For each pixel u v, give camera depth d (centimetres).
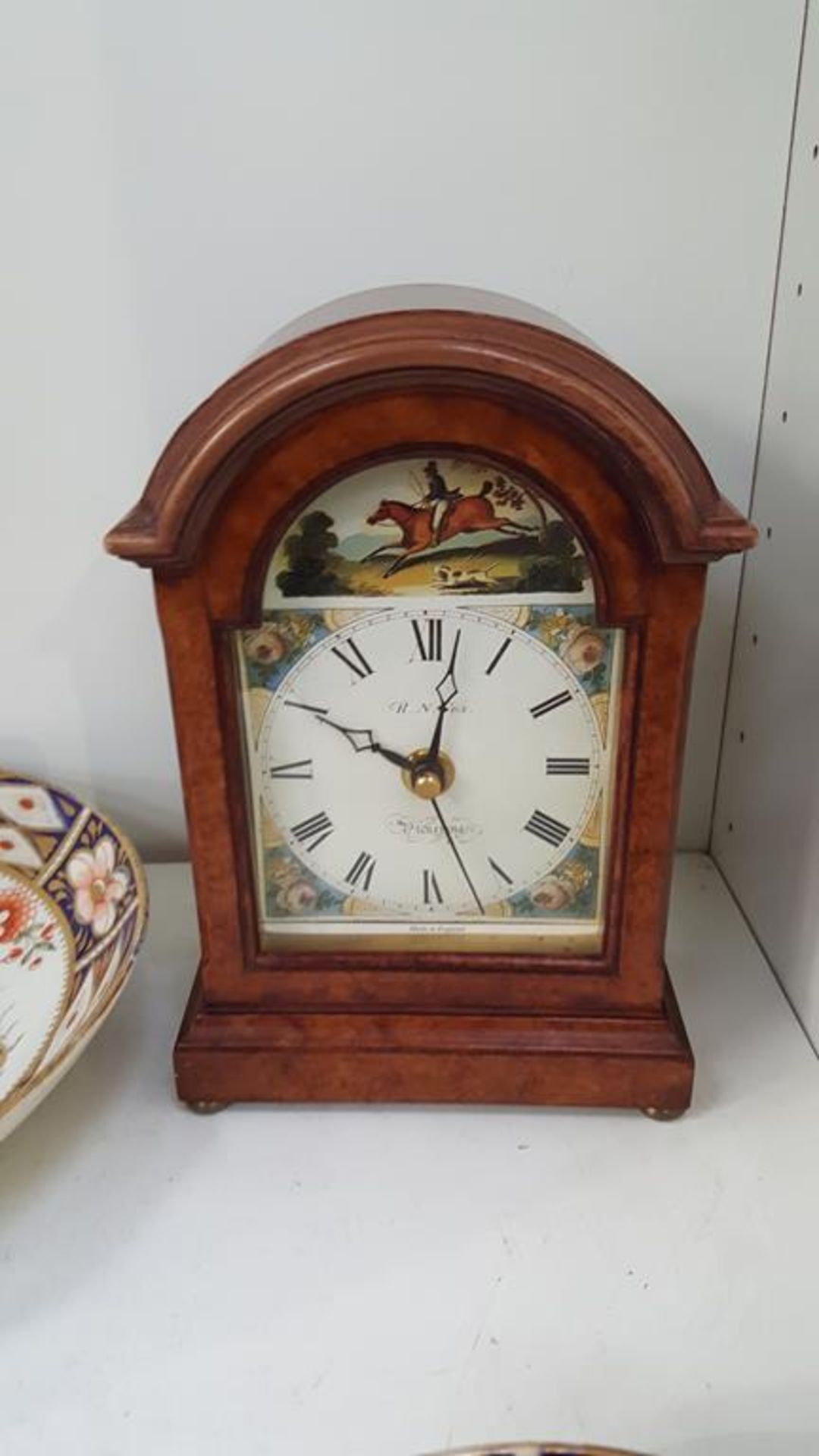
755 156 66
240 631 53
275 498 49
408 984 60
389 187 67
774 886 72
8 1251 54
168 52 64
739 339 71
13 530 75
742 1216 56
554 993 59
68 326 70
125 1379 49
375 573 52
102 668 80
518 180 67
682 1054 59
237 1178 58
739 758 79
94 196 67
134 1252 54
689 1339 50
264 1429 46
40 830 72
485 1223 55
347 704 55
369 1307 51
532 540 51
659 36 64
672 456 47
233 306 70
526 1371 49
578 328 70
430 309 46
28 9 63
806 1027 67
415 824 58
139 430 73
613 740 56
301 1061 60
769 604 72
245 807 57
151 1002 70
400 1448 46
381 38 64
